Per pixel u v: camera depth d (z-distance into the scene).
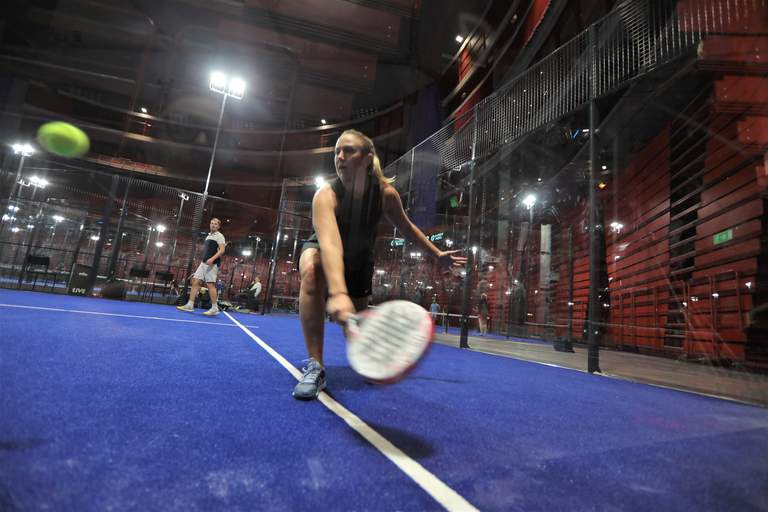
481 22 18.52
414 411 1.52
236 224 22.89
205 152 28.27
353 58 22.78
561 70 4.46
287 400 1.51
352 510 0.71
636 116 8.52
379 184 1.98
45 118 23.91
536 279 11.07
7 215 10.73
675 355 7.55
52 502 0.64
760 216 6.16
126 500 0.67
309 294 1.76
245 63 23.53
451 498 0.80
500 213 11.82
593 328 3.57
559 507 0.80
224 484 0.77
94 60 23.52
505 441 1.24
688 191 8.05
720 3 4.93
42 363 1.69
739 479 1.05
